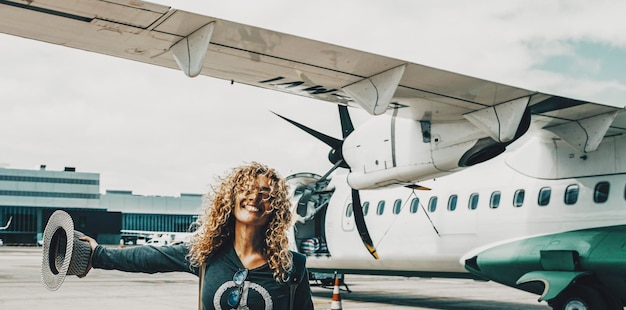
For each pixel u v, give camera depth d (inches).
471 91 366.0
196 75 282.8
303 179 647.1
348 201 626.8
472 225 498.9
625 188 413.7
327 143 494.3
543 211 452.8
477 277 509.7
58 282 106.8
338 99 397.1
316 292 776.3
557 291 406.9
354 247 613.0
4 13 267.3
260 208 110.3
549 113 407.8
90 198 3880.4
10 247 3228.3
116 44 303.6
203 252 110.4
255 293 107.2
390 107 405.4
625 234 403.2
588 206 428.8
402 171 433.4
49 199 3767.2
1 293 711.1
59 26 281.6
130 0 253.8
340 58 323.6
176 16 269.9
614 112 397.7
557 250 424.8
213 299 107.5
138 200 4124.0
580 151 420.8
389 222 576.7
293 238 657.6
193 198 4269.2
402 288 880.3
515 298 713.0
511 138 377.7
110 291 763.4
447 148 410.9
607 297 411.5
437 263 532.7
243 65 339.9
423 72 341.7
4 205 3659.0
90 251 110.9
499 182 489.4
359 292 792.3
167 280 1024.2
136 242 3494.1
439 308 589.6
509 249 464.4
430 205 538.6
